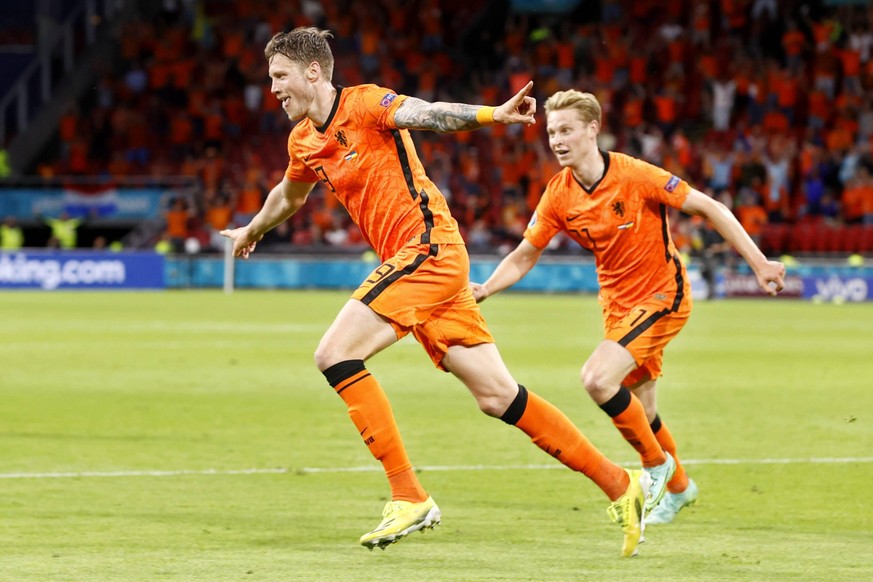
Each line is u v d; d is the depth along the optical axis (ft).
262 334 201.46
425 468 85.30
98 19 438.40
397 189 61.26
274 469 84.23
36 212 369.50
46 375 142.61
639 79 397.19
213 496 74.79
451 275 60.95
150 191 370.94
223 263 355.36
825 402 122.52
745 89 393.29
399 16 420.36
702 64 398.62
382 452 58.95
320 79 61.46
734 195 364.58
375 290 60.03
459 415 112.16
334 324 60.18
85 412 112.16
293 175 66.44
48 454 89.61
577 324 230.27
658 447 67.62
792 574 56.65
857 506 73.00
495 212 376.68
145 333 202.49
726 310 286.25
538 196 368.07
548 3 421.18
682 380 141.90
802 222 364.79
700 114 394.11
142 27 426.92
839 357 169.99
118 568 57.11
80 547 61.26
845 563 58.90
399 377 145.18
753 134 371.35
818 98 387.14
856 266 331.57
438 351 61.67
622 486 60.80
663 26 406.21
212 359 162.09
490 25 430.20
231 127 403.95
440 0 434.30
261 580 55.16
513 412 61.05
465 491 77.15
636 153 374.63
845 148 375.45
